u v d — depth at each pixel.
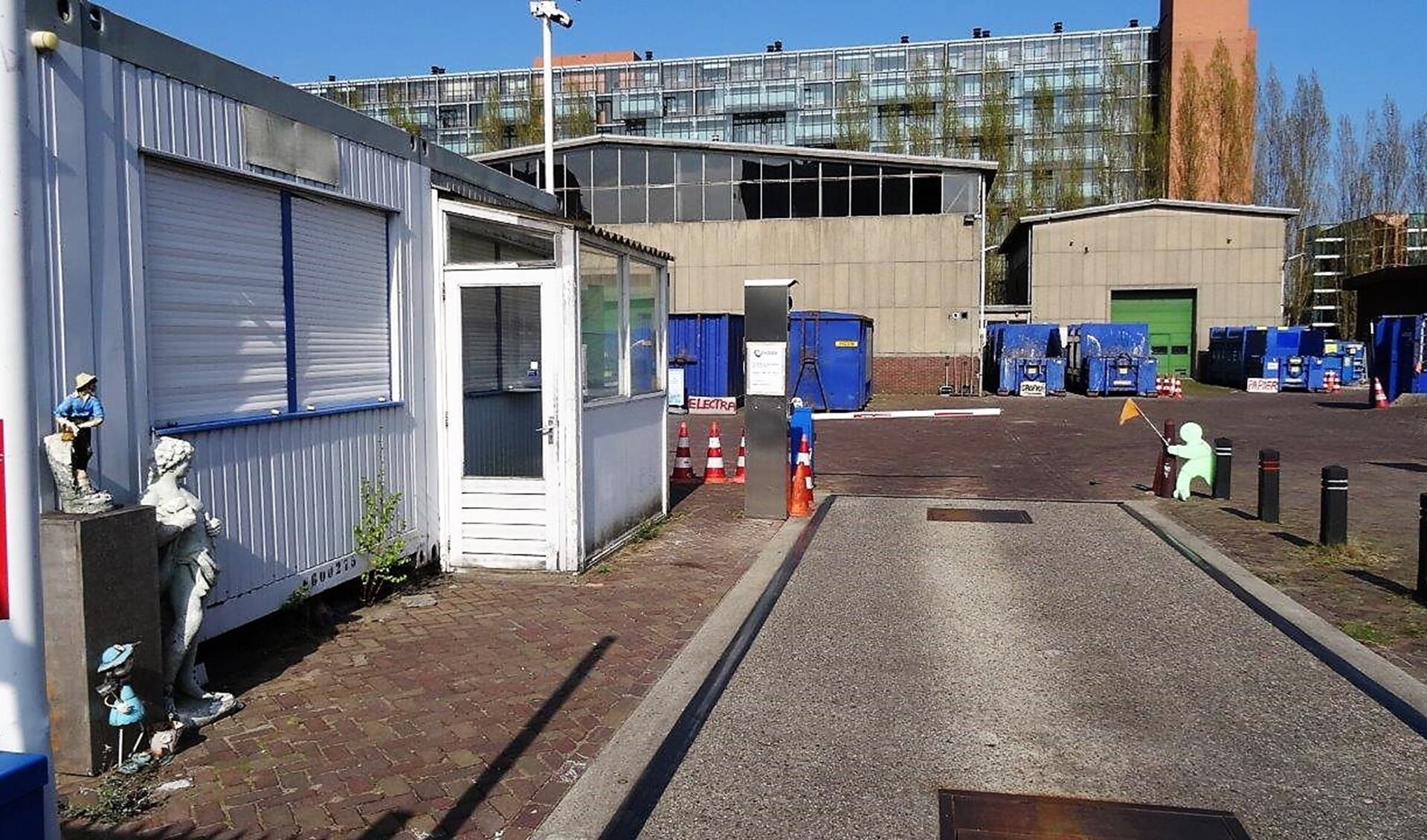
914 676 5.65
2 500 2.35
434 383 7.86
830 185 35.00
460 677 5.49
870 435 20.81
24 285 2.38
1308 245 54.41
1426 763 4.50
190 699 4.86
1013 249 52.66
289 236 6.11
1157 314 42.81
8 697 2.36
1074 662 5.92
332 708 5.01
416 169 7.54
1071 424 23.19
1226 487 12.02
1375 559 8.57
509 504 7.93
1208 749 4.65
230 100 5.49
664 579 7.84
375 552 6.88
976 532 9.97
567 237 7.63
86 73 4.51
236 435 5.57
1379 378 28.20
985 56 87.38
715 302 35.88
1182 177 58.94
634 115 96.06
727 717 5.02
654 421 10.20
